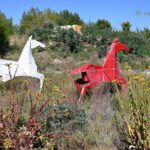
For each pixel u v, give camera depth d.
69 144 5.90
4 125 5.36
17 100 6.26
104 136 6.20
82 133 6.21
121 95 6.96
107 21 32.88
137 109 5.43
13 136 5.29
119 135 6.02
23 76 10.23
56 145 5.82
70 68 15.49
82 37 21.00
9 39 21.47
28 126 5.48
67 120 6.46
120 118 6.31
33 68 10.26
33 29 23.25
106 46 19.81
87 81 9.02
